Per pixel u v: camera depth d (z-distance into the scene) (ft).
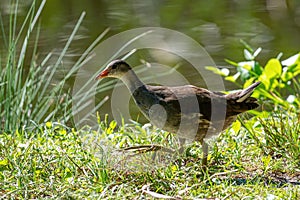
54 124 37.14
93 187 27.22
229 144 32.73
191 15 65.21
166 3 68.33
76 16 64.44
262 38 59.82
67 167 29.14
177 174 29.01
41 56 55.21
